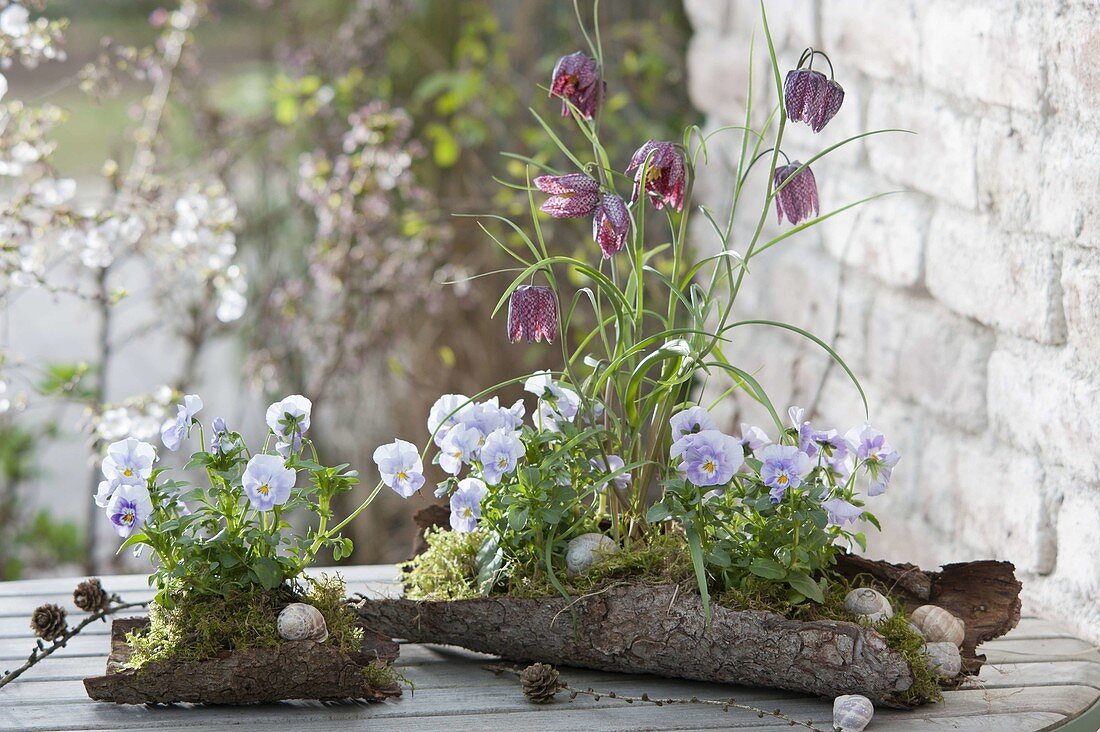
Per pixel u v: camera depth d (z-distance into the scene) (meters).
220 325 3.94
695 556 2.13
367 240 3.58
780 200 2.20
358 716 2.12
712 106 3.04
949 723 2.11
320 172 3.61
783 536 2.15
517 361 3.95
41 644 2.21
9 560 4.05
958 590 2.19
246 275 3.92
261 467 2.14
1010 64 2.34
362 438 4.02
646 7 3.88
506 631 2.18
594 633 2.16
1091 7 2.25
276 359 3.74
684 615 2.14
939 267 2.44
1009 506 2.35
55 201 2.64
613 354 2.28
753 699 2.15
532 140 3.61
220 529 2.15
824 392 2.66
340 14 4.17
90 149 5.63
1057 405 2.29
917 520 2.49
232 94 4.23
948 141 2.43
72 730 2.10
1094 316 2.25
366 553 3.99
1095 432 2.25
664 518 2.14
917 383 2.48
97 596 2.26
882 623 2.14
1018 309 2.34
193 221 2.77
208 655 2.12
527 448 2.19
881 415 2.55
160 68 3.56
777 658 2.12
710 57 3.00
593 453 2.21
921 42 2.46
